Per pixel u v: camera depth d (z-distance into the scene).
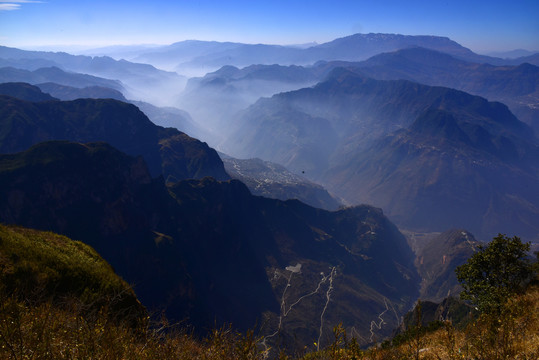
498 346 8.10
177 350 6.68
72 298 9.21
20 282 12.05
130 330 7.55
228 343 6.57
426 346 9.84
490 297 17.69
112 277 15.64
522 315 9.66
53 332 6.34
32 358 5.52
